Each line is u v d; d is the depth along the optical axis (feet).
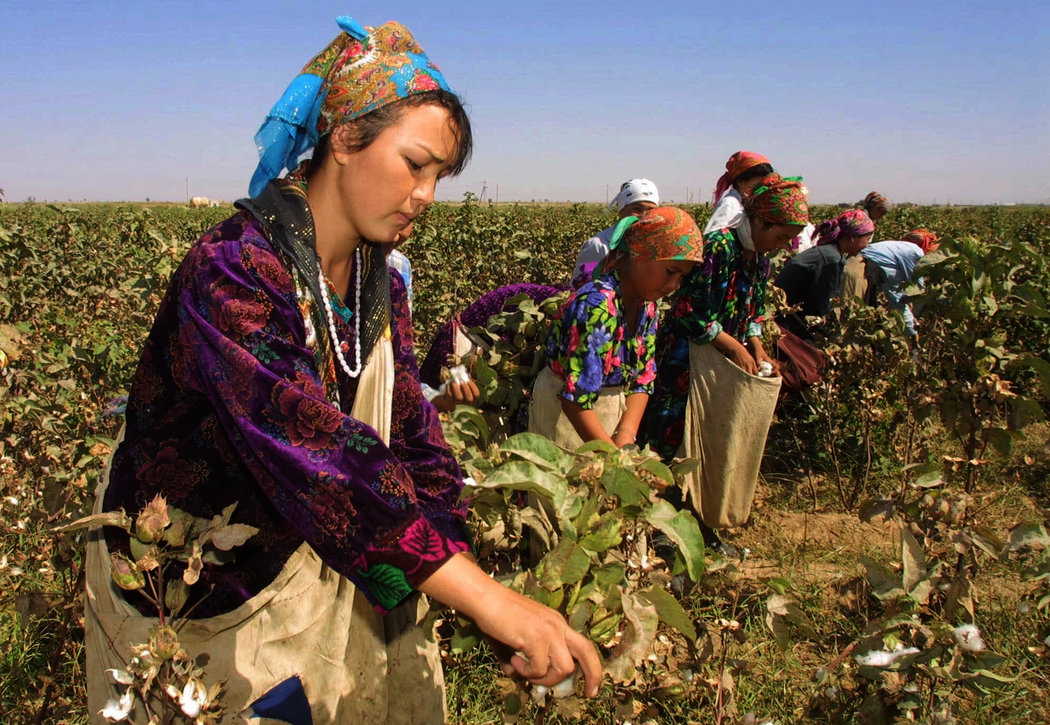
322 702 5.11
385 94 4.36
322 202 4.70
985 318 11.10
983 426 10.56
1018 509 14.43
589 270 14.01
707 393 12.29
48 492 8.00
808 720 8.79
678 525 4.90
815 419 16.76
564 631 4.20
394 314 5.61
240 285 4.28
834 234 19.29
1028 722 9.07
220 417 4.32
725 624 7.61
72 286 29.96
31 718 7.93
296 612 4.88
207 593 4.68
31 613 8.36
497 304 12.49
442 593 4.21
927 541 8.41
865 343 15.57
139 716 4.84
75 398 13.91
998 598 11.31
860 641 6.92
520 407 11.34
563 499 4.72
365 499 4.15
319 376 4.82
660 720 8.23
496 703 8.80
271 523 4.74
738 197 12.76
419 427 5.66
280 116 4.56
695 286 12.04
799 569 12.59
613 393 9.98
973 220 82.64
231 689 4.77
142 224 41.29
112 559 4.49
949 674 6.53
